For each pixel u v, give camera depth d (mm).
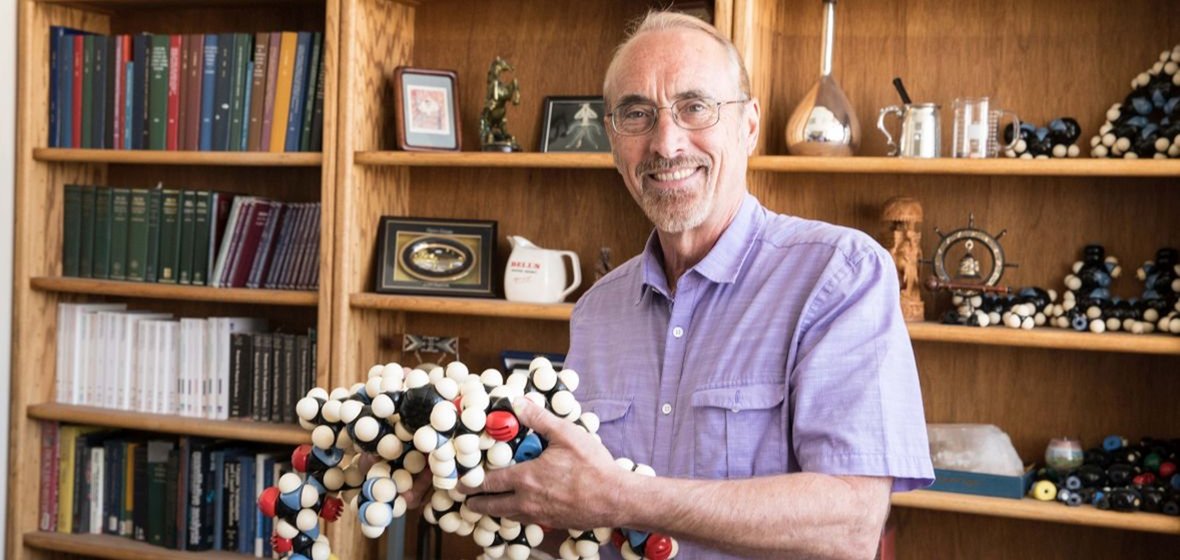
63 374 3346
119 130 3227
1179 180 2621
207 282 3152
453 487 1366
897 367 1541
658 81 1675
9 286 3309
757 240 1715
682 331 1713
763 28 2750
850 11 2840
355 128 2951
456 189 3166
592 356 1825
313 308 3283
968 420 2787
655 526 1416
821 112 2645
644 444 1715
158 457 3219
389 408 1357
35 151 3270
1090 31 2674
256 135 3076
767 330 1630
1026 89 2721
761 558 1469
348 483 1453
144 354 3240
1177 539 2643
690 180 1679
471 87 3143
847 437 1500
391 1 3070
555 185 3086
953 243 2693
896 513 2855
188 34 3385
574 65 3051
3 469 3318
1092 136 2676
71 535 3305
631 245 3033
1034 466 2670
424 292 2994
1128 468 2514
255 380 3121
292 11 3277
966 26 2762
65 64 3285
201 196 3162
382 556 3107
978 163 2498
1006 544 2779
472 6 3135
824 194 2861
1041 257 2715
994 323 2604
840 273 1589
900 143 2660
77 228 3311
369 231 3033
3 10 3260
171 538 3176
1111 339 2426
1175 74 2512
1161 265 2559
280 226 3111
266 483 3109
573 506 1389
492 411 1349
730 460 1613
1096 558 2709
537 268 2934
